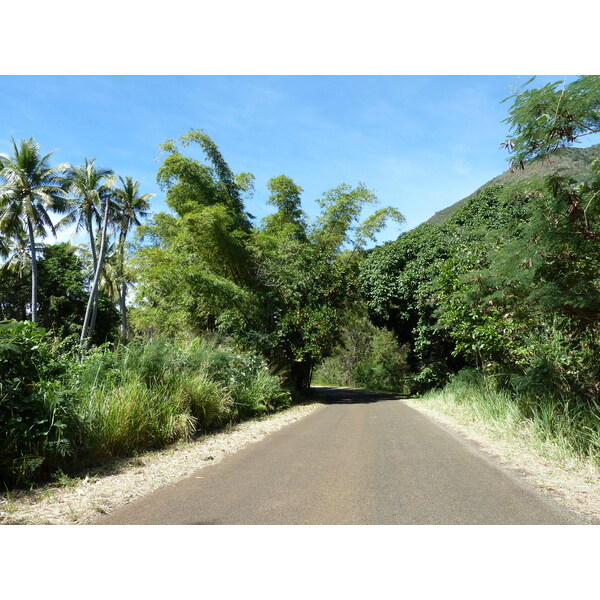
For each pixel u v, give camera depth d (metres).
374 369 41.84
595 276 7.48
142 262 17.67
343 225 23.97
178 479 5.55
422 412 14.23
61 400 5.59
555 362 8.90
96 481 5.34
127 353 8.73
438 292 14.07
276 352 19.50
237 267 18.25
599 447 6.23
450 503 4.55
